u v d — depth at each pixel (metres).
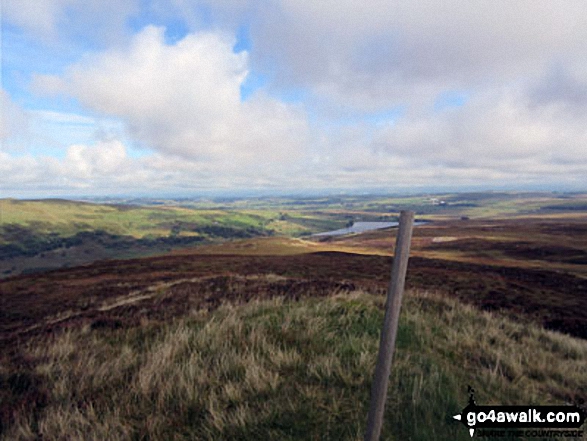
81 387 4.65
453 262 46.00
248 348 5.68
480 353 6.08
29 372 5.30
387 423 3.64
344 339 6.19
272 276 19.56
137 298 15.02
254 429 3.50
